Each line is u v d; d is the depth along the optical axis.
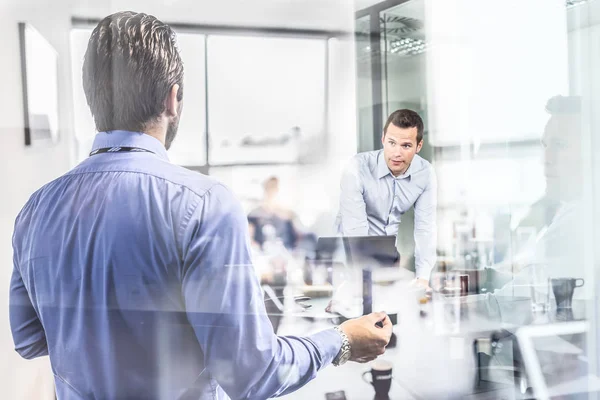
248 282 0.74
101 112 0.80
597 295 1.36
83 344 0.74
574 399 1.34
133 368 0.74
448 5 1.31
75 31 1.09
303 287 1.19
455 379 1.29
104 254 0.72
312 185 1.22
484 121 1.34
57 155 1.07
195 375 0.75
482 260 1.33
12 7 1.05
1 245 0.97
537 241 1.35
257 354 0.75
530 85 1.36
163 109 0.83
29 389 0.97
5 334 0.92
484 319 1.32
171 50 0.85
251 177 1.16
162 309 0.73
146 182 0.73
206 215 0.73
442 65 1.32
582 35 1.36
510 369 1.31
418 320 1.26
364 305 1.22
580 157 1.36
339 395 1.21
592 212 1.36
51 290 0.74
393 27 1.29
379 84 1.26
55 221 0.73
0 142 1.02
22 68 1.06
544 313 1.35
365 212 1.24
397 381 1.23
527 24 1.35
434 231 1.30
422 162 1.30
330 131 1.23
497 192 1.35
